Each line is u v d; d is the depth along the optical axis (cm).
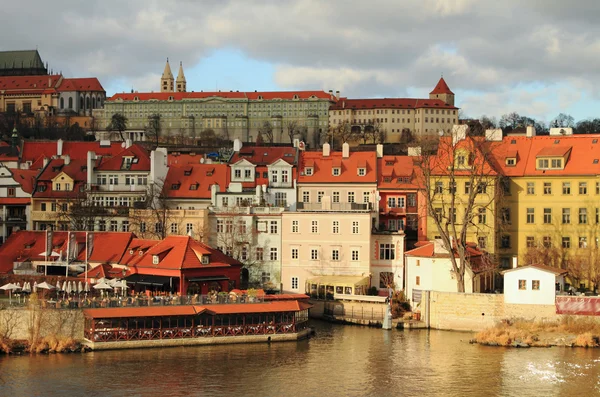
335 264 15788
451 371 11562
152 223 16450
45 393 10456
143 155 18338
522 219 16162
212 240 16400
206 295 13200
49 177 18238
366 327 14375
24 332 12362
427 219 16362
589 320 13338
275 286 15888
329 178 17150
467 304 13912
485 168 16025
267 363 11906
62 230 17250
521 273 13600
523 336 12988
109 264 15162
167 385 10856
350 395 10588
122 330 12538
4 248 15900
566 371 11531
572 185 15938
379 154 17600
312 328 13912
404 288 15425
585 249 15762
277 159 17388
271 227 16100
